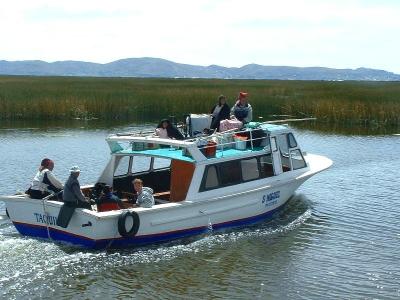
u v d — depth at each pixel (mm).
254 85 68625
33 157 24312
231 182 14602
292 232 14508
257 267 11984
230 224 14609
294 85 70312
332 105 40750
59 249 12562
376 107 39531
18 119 39844
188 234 13742
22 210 13312
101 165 22672
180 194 13812
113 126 36531
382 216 16016
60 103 40750
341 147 28641
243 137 15500
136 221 12539
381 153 26828
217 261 12289
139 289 10688
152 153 14422
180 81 87375
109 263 11938
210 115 16547
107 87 56250
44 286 10633
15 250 12398
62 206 12406
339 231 14617
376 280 11320
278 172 15977
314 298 10453
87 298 10195
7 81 69000
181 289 10742
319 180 20891
